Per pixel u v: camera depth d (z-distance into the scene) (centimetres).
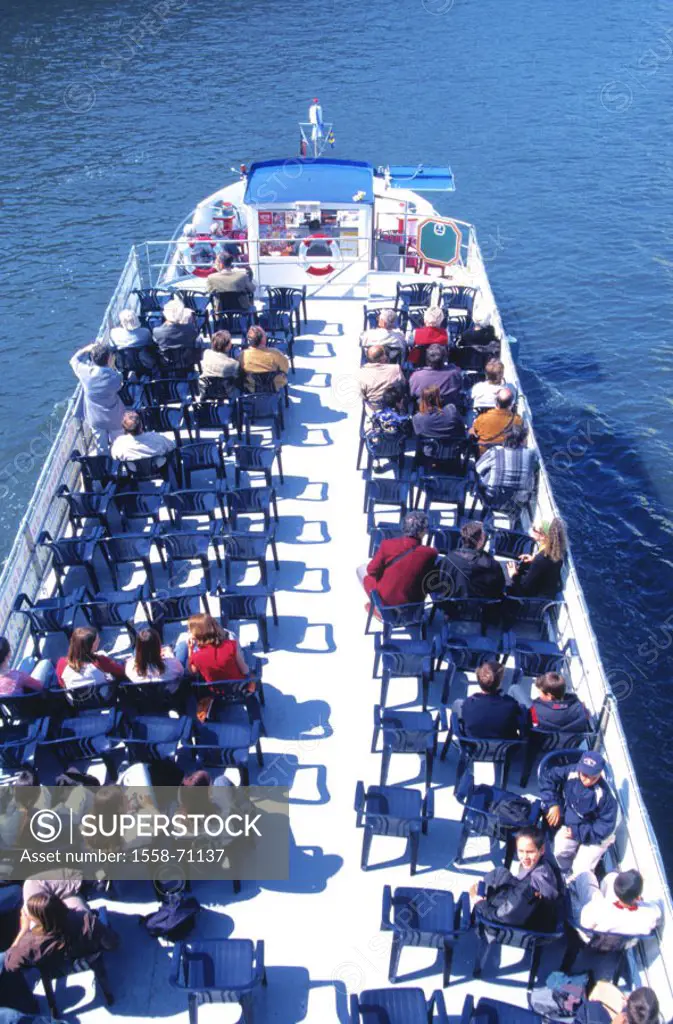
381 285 1695
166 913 748
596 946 710
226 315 1467
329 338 1582
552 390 2302
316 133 2409
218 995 673
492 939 712
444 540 1087
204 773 750
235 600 978
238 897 796
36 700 863
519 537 1075
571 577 985
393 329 1358
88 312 2700
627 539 1819
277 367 1298
